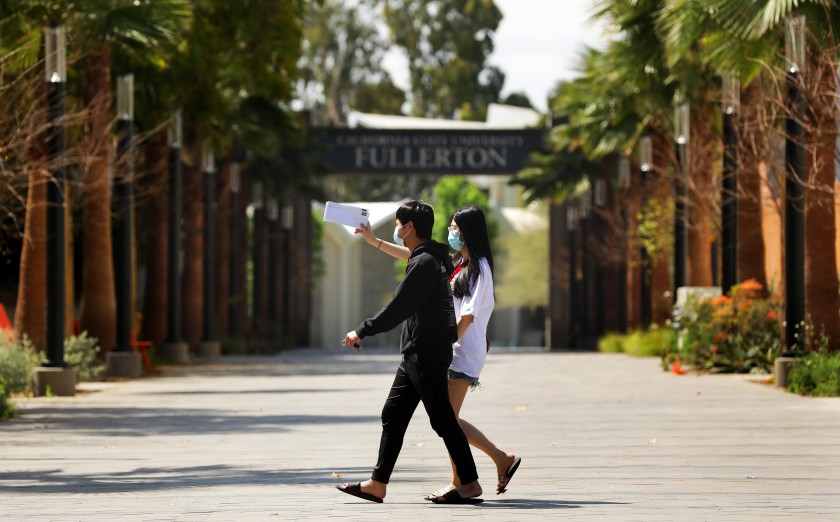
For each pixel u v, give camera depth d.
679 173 57.50
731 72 41.44
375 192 159.00
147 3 41.84
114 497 15.83
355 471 18.42
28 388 36.69
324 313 141.38
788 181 35.38
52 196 35.69
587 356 71.06
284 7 61.25
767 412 28.38
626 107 62.28
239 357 71.44
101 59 46.00
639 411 29.12
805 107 35.72
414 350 14.54
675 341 51.19
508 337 147.50
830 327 36.66
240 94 69.94
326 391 38.25
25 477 18.23
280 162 87.00
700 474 17.58
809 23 34.19
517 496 15.48
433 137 104.12
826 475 17.42
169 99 57.03
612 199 89.19
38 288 42.41
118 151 46.84
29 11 39.91
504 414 28.62
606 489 16.05
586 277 98.50
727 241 46.72
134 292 66.50
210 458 20.44
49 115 35.34
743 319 45.56
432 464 19.06
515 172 104.06
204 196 68.75
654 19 45.28
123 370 46.31
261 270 88.94
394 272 144.12
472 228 14.98
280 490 16.28
